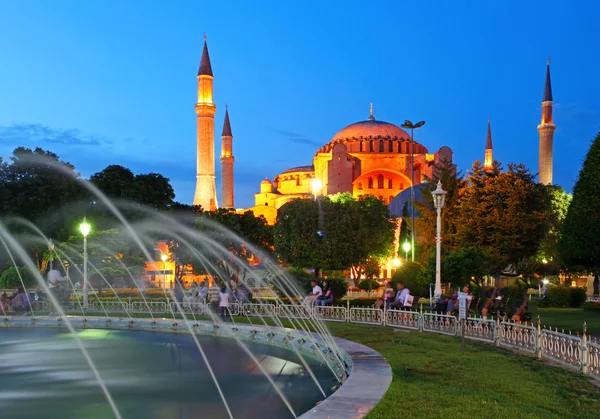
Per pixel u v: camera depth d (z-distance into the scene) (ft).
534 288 149.28
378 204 193.88
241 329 55.57
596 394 27.22
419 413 21.95
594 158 61.36
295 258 116.37
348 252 115.03
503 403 24.31
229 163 383.45
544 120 300.40
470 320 48.78
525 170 115.14
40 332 61.72
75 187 140.56
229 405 28.14
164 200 166.20
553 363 35.68
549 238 127.75
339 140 354.54
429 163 326.03
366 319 64.18
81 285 143.54
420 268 101.50
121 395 30.45
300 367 38.70
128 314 80.48
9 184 142.00
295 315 72.74
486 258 84.02
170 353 45.39
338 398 24.44
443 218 129.90
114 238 127.03
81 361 41.63
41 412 27.09
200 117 312.91
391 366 33.65
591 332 55.47
